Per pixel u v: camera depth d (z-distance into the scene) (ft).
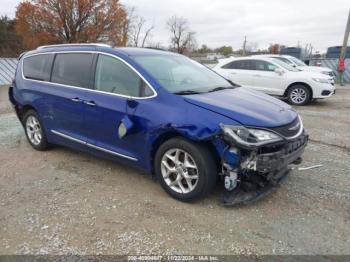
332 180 14.65
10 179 15.11
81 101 15.15
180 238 10.62
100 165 16.51
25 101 18.33
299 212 12.04
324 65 72.08
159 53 16.01
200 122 11.59
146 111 12.86
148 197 13.20
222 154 11.46
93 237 10.70
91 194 13.52
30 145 19.83
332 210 12.17
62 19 122.21
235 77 38.01
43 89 17.21
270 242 10.39
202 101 12.28
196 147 11.84
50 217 11.86
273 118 12.01
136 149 13.60
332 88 34.88
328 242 10.39
